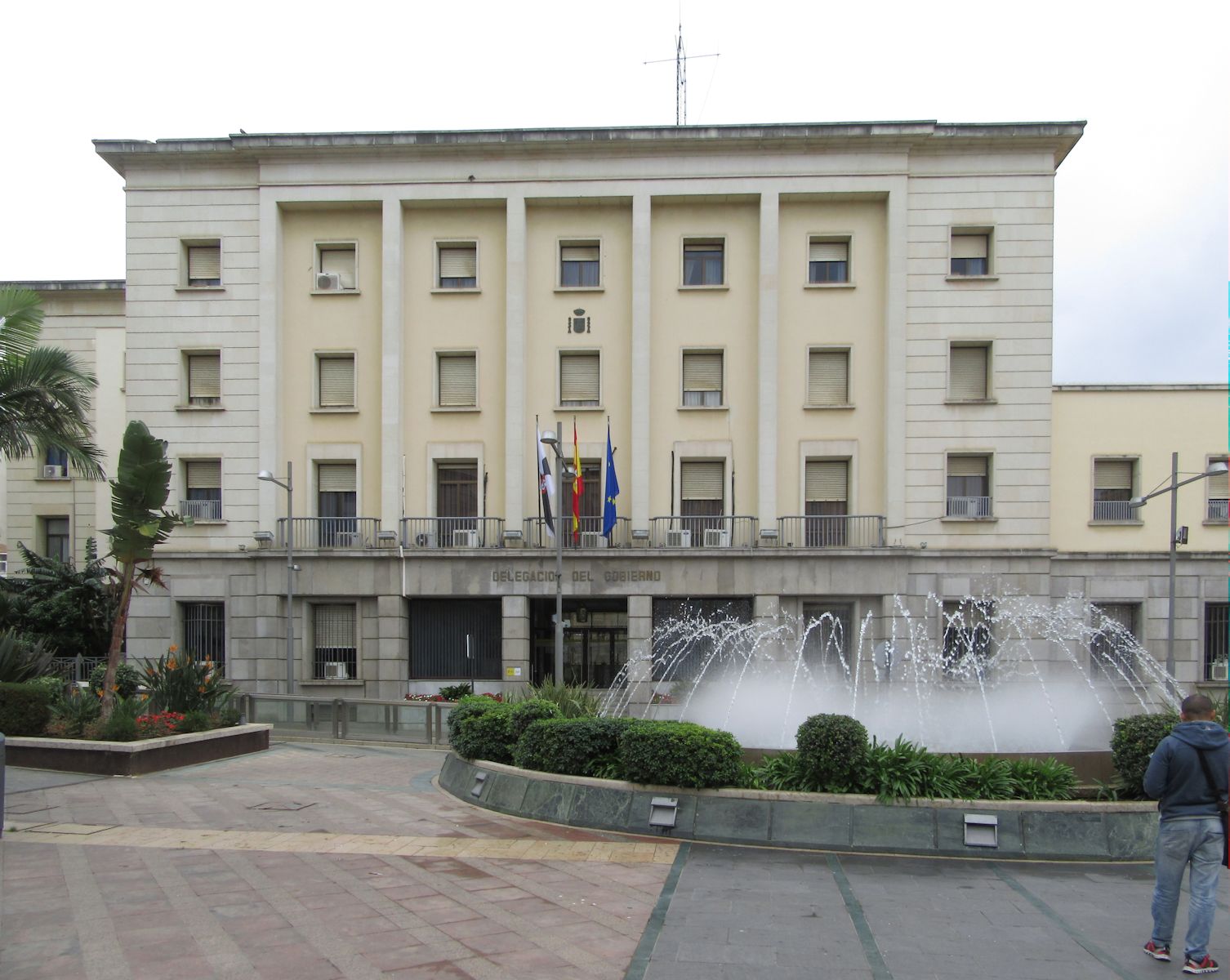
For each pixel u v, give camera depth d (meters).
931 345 25.55
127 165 26.45
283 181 26.22
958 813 9.02
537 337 26.53
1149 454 26.02
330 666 25.64
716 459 26.17
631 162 25.98
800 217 26.27
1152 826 8.89
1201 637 25.41
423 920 6.79
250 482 26.09
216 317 26.36
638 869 8.26
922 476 25.42
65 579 26.28
